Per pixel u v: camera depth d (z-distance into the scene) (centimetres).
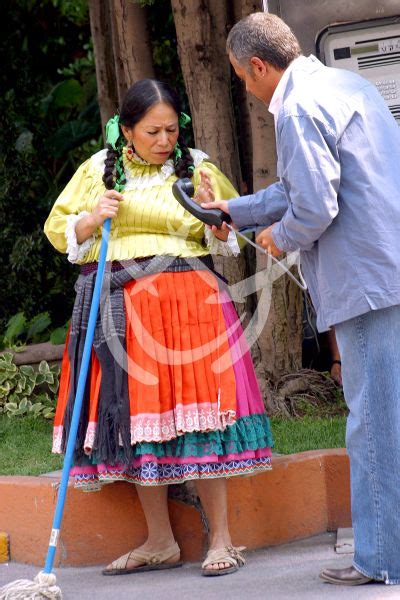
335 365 1184
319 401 1112
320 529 834
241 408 730
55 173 1683
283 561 761
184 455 718
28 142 1573
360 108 648
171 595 690
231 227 712
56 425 769
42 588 677
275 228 657
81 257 762
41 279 1491
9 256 1513
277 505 816
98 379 738
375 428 650
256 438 738
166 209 741
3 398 1219
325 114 634
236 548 767
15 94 1612
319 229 632
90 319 725
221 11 1073
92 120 1672
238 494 800
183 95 1395
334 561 743
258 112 1048
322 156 625
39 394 1232
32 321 1430
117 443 718
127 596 698
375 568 655
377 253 636
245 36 673
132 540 796
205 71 1066
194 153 777
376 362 648
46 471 912
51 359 1261
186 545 790
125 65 1161
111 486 797
